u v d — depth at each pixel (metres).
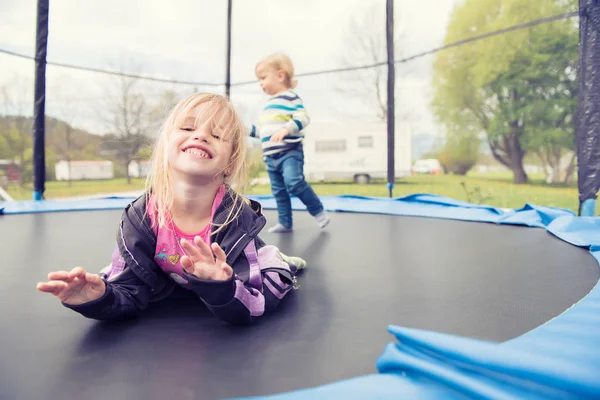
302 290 1.36
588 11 3.01
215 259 1.03
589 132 3.01
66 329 1.02
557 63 7.49
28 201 4.16
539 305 1.19
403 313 1.13
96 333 1.00
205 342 0.94
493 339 0.95
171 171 1.11
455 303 1.21
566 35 7.36
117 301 1.04
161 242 1.12
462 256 1.87
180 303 1.23
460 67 8.43
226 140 1.12
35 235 2.45
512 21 7.75
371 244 2.19
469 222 3.00
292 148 2.69
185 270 0.92
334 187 9.42
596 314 1.02
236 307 0.97
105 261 1.80
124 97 8.35
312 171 9.62
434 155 8.81
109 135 8.39
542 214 2.83
